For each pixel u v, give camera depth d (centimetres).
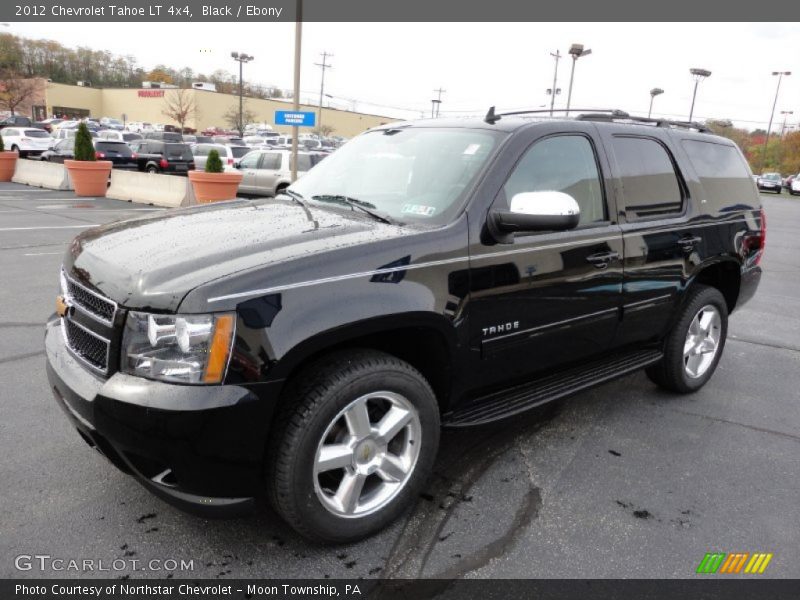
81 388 248
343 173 376
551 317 334
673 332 433
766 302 812
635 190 387
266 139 5031
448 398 309
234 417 232
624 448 380
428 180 326
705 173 446
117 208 1551
